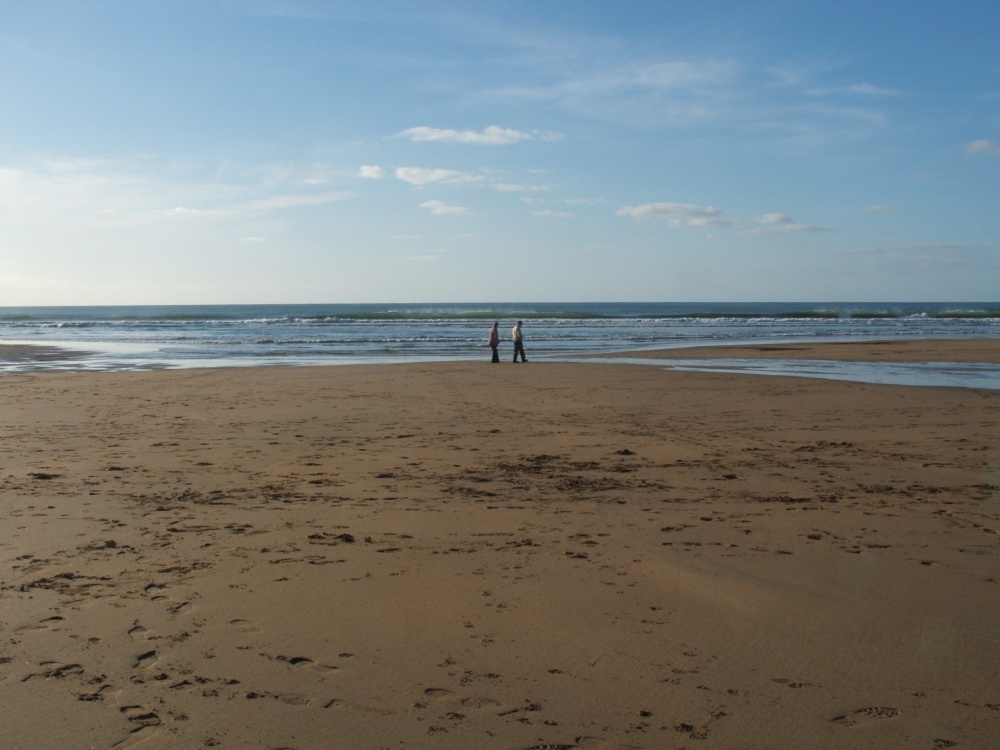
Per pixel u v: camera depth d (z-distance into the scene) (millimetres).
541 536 6379
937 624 4566
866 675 3910
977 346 34688
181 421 13328
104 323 75062
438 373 22453
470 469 9273
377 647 4195
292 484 8367
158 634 4324
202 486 8242
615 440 11438
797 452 10492
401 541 6195
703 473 9086
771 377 21062
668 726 3420
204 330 59125
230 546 6000
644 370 23375
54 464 9477
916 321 73875
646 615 4676
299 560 5664
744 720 3471
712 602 4891
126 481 8484
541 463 9672
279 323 73000
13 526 6531
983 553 5945
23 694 3637
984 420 13508
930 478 8828
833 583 5254
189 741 3264
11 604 4727
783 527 6699
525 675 3891
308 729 3369
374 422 13250
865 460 9930
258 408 15070
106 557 5688
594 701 3635
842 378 21359
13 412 14438
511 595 4992
